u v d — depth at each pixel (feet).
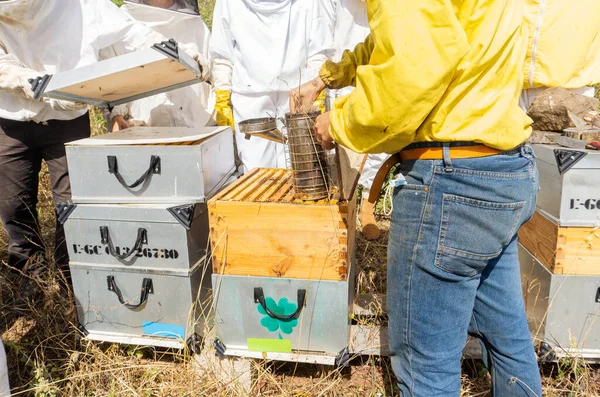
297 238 6.89
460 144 4.90
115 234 7.87
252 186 7.80
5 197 9.55
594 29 8.48
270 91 11.19
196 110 11.59
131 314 8.20
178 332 8.11
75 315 9.36
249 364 7.64
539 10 8.40
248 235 7.00
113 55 10.07
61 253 9.93
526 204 5.17
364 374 8.16
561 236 7.08
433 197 5.06
